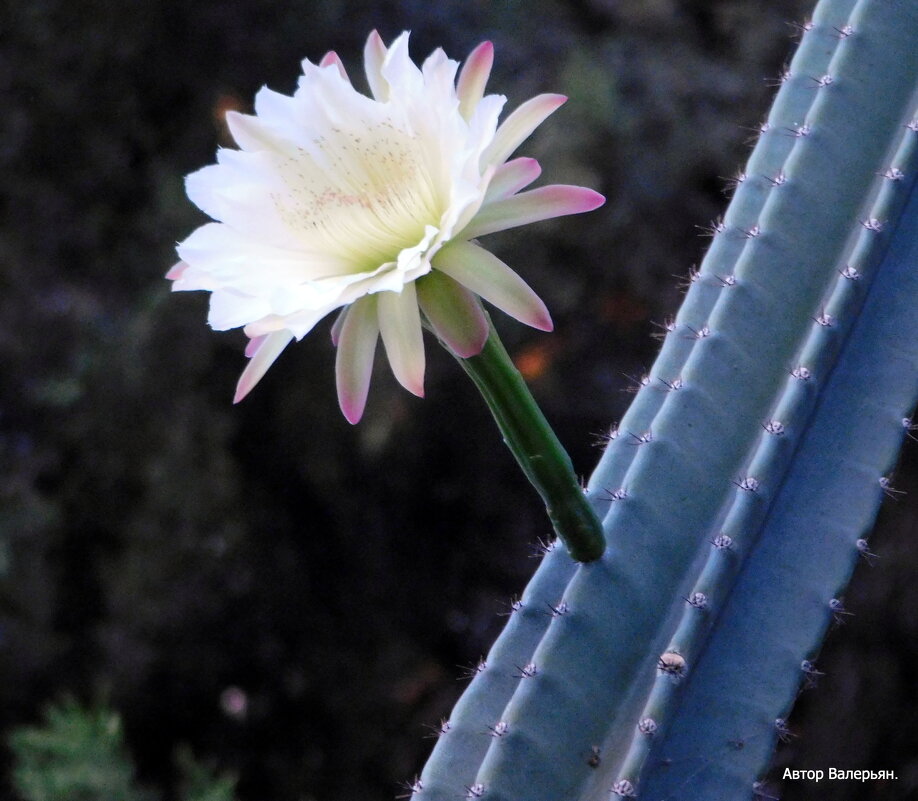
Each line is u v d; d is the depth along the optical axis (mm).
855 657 2209
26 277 2816
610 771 1266
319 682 2809
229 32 2838
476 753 1289
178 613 2734
